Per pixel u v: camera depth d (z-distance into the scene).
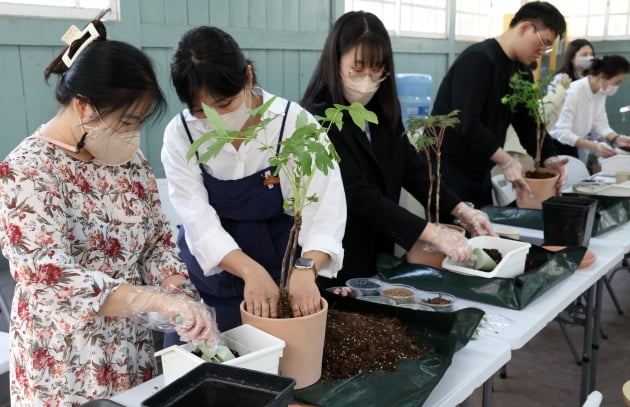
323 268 1.52
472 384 1.24
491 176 2.83
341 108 1.09
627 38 6.58
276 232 1.65
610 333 3.40
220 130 1.04
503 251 1.92
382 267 1.89
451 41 5.82
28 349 1.20
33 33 2.73
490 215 2.58
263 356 1.08
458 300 1.73
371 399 1.15
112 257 1.28
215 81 1.29
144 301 1.13
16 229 1.08
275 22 3.96
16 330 1.22
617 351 3.17
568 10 6.86
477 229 2.06
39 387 1.21
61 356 1.20
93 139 1.15
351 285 1.79
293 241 1.27
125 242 1.29
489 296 1.68
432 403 1.15
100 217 1.24
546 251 1.91
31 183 1.10
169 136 1.59
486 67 2.56
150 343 1.39
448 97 2.66
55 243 1.10
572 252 1.93
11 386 1.27
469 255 1.77
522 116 2.92
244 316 1.24
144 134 3.27
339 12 4.44
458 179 2.73
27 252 1.08
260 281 1.37
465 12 6.11
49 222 1.10
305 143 1.05
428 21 5.56
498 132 2.73
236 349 1.17
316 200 1.21
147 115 1.15
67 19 2.85
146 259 1.42
